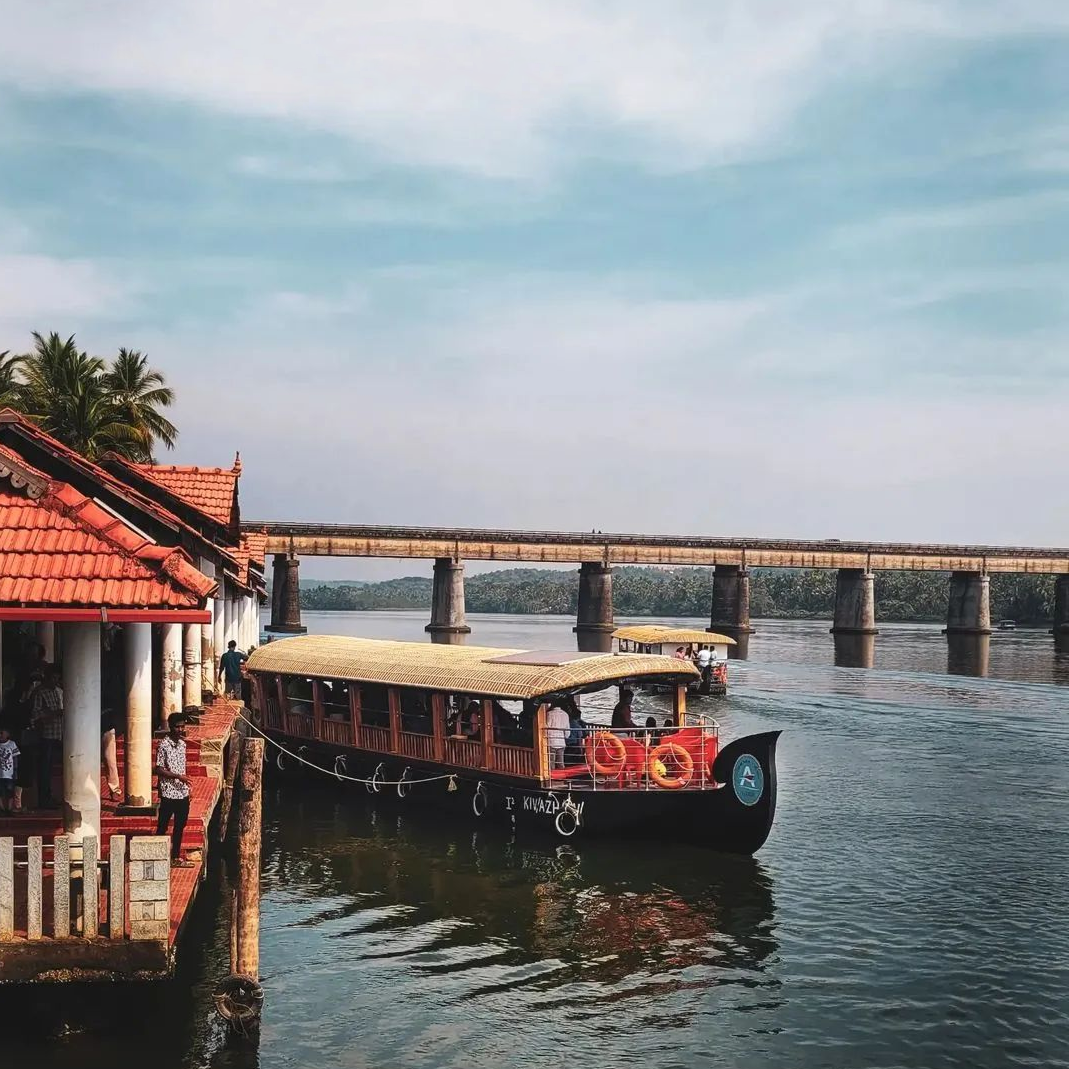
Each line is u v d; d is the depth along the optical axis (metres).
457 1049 15.47
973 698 56.28
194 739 23.28
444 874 23.81
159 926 12.97
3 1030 14.30
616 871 24.06
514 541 106.69
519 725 28.34
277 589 98.00
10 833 15.41
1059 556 123.88
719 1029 16.20
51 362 52.19
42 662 18.27
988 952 19.30
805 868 24.50
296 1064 14.84
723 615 116.12
